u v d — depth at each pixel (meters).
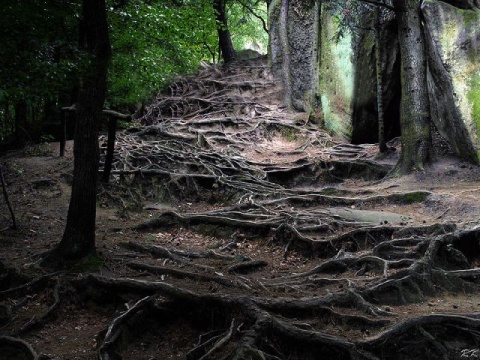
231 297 6.00
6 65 5.62
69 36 7.15
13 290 6.99
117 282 6.75
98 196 11.84
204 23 22.50
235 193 12.46
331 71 19.12
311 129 19.17
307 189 13.31
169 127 18.86
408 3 13.09
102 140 16.33
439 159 13.20
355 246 8.69
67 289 6.98
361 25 16.88
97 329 6.41
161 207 12.23
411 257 7.89
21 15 5.55
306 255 8.77
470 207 9.75
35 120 18.95
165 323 6.33
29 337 6.08
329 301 6.23
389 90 17.09
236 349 5.11
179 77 24.39
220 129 19.52
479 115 12.39
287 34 21.92
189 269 7.76
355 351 5.33
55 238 9.22
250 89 23.31
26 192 11.85
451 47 13.05
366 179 14.44
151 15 14.20
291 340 5.44
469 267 7.92
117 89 15.49
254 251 9.10
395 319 6.01
